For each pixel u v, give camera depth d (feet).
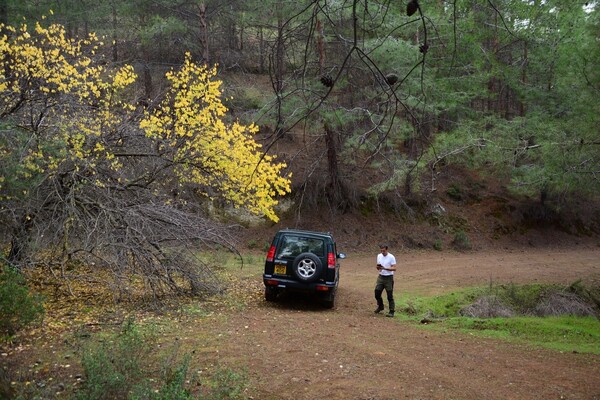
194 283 35.78
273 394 17.85
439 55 47.75
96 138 33.22
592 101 39.83
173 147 36.29
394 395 18.31
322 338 26.37
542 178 49.11
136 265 33.09
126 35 70.33
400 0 11.52
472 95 62.49
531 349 26.96
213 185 38.37
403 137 51.65
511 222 88.48
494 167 57.62
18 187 26.91
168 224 33.88
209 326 27.63
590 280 57.57
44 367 19.13
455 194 90.84
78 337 22.80
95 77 33.58
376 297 36.70
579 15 41.98
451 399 18.26
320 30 29.94
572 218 93.50
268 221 73.77
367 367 21.65
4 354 20.49
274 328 28.12
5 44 30.50
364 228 76.84
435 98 52.80
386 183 59.16
